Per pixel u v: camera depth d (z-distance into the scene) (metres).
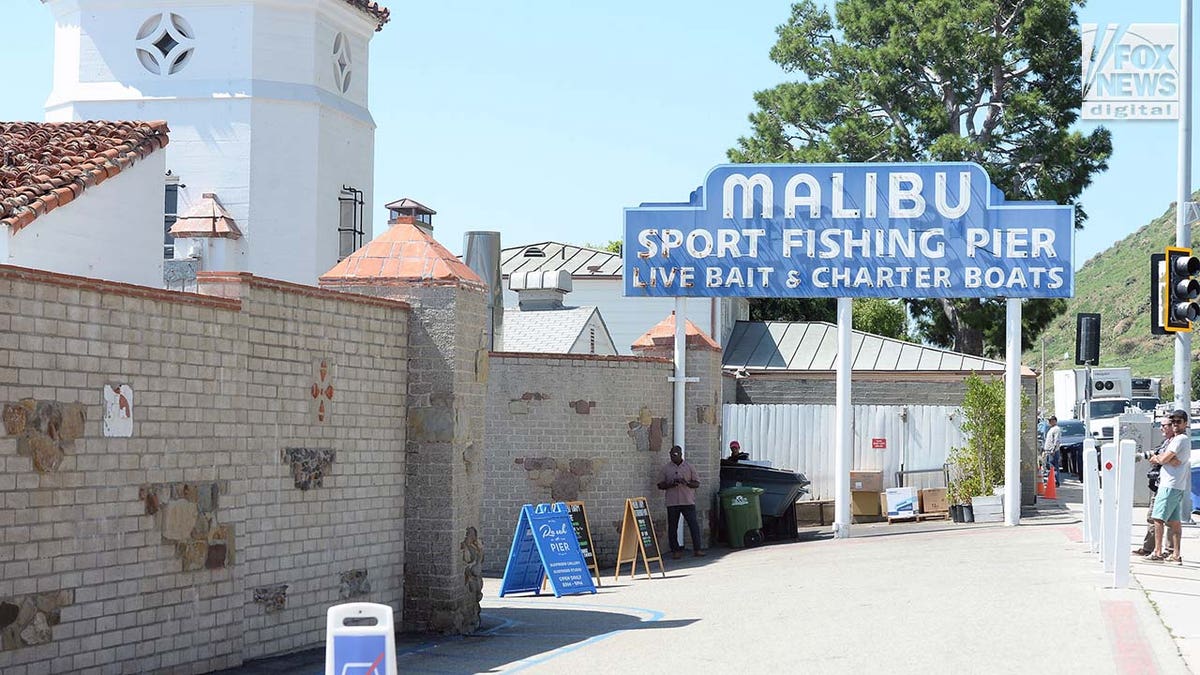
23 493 9.53
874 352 36.09
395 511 14.39
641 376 23.00
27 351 9.59
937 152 48.88
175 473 11.06
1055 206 24.53
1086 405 26.28
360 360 13.80
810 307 57.69
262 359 12.27
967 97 51.00
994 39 49.78
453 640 13.92
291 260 28.52
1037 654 11.19
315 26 29.03
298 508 12.80
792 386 35.09
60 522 9.86
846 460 25.08
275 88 28.50
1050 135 49.41
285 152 28.56
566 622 15.06
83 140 20.50
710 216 24.98
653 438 23.20
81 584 10.05
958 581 16.56
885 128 52.19
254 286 12.15
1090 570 16.97
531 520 17.98
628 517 19.84
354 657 7.59
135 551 10.60
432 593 14.43
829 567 19.39
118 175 19.94
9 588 9.41
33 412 9.62
